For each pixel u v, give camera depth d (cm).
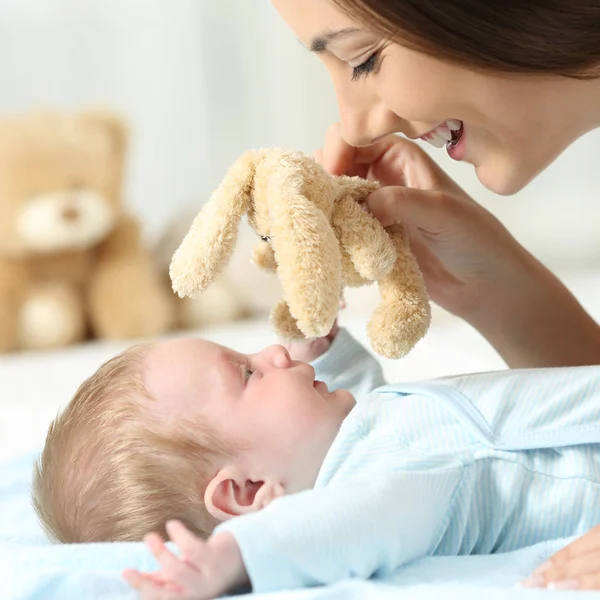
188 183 430
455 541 140
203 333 376
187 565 115
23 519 169
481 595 104
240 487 153
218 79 427
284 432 155
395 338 149
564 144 146
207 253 137
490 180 149
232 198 140
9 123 378
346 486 129
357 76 142
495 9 119
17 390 304
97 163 377
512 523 141
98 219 374
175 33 423
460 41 121
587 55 125
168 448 153
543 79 131
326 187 144
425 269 184
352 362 195
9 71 414
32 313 369
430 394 150
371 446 143
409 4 118
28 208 364
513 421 144
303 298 128
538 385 148
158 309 381
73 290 385
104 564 131
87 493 154
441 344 325
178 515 150
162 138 427
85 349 370
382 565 127
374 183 160
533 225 433
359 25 129
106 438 156
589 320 191
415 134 147
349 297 388
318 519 122
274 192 136
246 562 117
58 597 122
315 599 109
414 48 124
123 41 421
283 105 430
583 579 113
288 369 164
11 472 187
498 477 141
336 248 134
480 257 179
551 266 434
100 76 421
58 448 160
